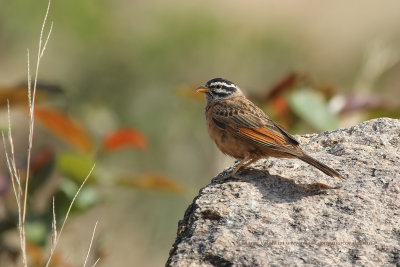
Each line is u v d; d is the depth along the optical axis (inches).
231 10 1141.1
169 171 864.3
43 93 464.1
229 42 1057.5
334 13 1237.7
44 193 506.9
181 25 1050.7
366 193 333.1
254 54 1064.2
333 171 340.8
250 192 342.0
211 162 773.3
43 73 969.5
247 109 405.1
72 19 991.6
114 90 975.0
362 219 314.0
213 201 334.3
